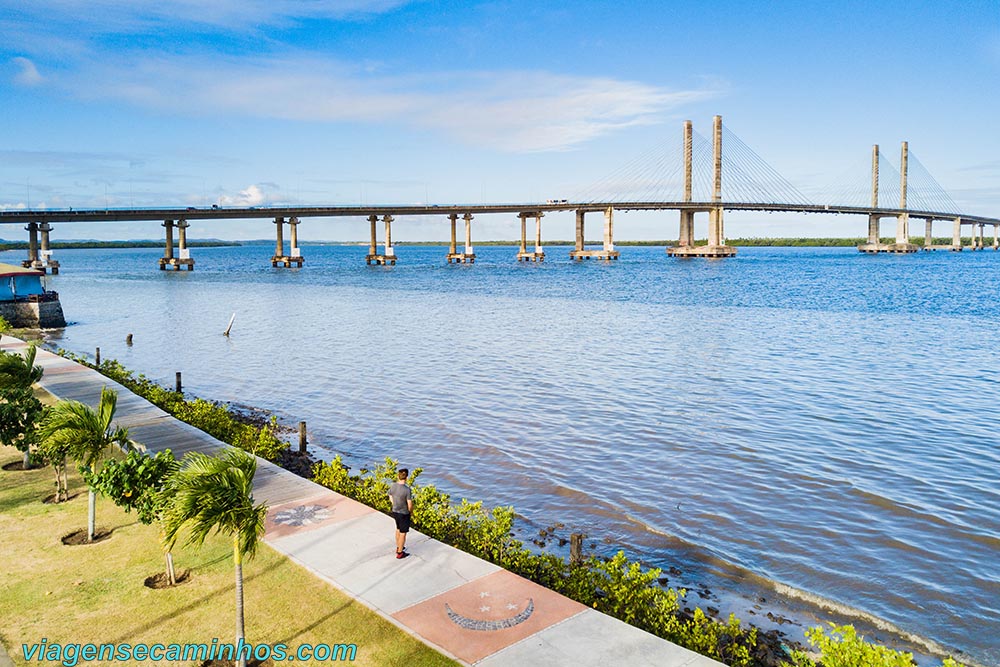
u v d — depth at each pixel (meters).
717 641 11.78
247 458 11.29
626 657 10.17
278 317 70.31
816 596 14.39
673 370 39.00
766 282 121.44
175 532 11.15
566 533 17.52
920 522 17.84
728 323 61.91
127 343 52.22
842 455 23.22
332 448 24.67
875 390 33.28
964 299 83.88
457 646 10.40
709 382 35.50
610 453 23.70
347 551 13.65
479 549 14.16
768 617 13.60
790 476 21.27
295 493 16.98
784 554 16.27
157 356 46.62
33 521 15.23
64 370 33.25
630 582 12.36
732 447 24.19
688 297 91.81
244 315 72.62
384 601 11.72
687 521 18.12
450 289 112.38
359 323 64.25
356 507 16.03
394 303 86.19
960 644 12.67
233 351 48.28
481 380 36.44
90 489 13.58
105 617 11.29
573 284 122.38
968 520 17.91
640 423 27.42
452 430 26.72
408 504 13.25
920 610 13.81
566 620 11.16
